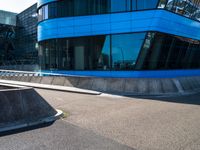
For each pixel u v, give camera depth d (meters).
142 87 15.05
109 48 21.66
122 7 21.00
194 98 12.98
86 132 6.30
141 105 10.55
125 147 5.20
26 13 52.19
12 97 7.24
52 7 24.80
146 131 6.40
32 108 7.56
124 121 7.49
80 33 23.06
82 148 5.13
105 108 9.75
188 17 24.30
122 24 21.02
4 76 24.69
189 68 25.88
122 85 15.52
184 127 6.80
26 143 5.44
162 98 12.98
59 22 24.25
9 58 57.47
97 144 5.38
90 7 22.48
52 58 25.28
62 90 16.14
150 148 5.16
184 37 23.91
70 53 23.77
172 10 21.38
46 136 5.94
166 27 20.89
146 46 20.16
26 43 52.41
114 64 21.50
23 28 53.94
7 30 56.97
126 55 20.97
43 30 26.14
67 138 5.79
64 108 9.69
